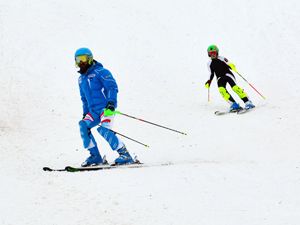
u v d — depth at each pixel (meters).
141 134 17.48
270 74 22.73
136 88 22.34
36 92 20.81
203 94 22.42
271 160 13.78
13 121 17.97
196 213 9.47
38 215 9.70
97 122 13.73
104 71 13.53
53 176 12.16
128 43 26.81
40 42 25.73
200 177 11.63
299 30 25.97
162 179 11.45
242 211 9.53
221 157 14.67
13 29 26.84
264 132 16.56
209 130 17.56
